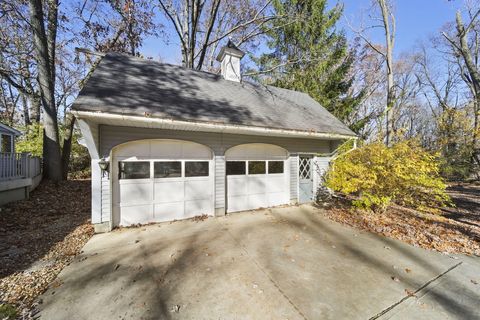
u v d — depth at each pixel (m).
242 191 7.25
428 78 23.34
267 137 7.46
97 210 5.14
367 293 3.06
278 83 14.59
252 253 4.21
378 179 6.47
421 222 6.18
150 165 5.82
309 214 6.93
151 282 3.24
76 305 2.75
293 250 4.37
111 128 5.24
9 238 4.66
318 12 12.85
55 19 9.68
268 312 2.67
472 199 10.21
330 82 13.33
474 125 12.12
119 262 3.81
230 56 9.39
